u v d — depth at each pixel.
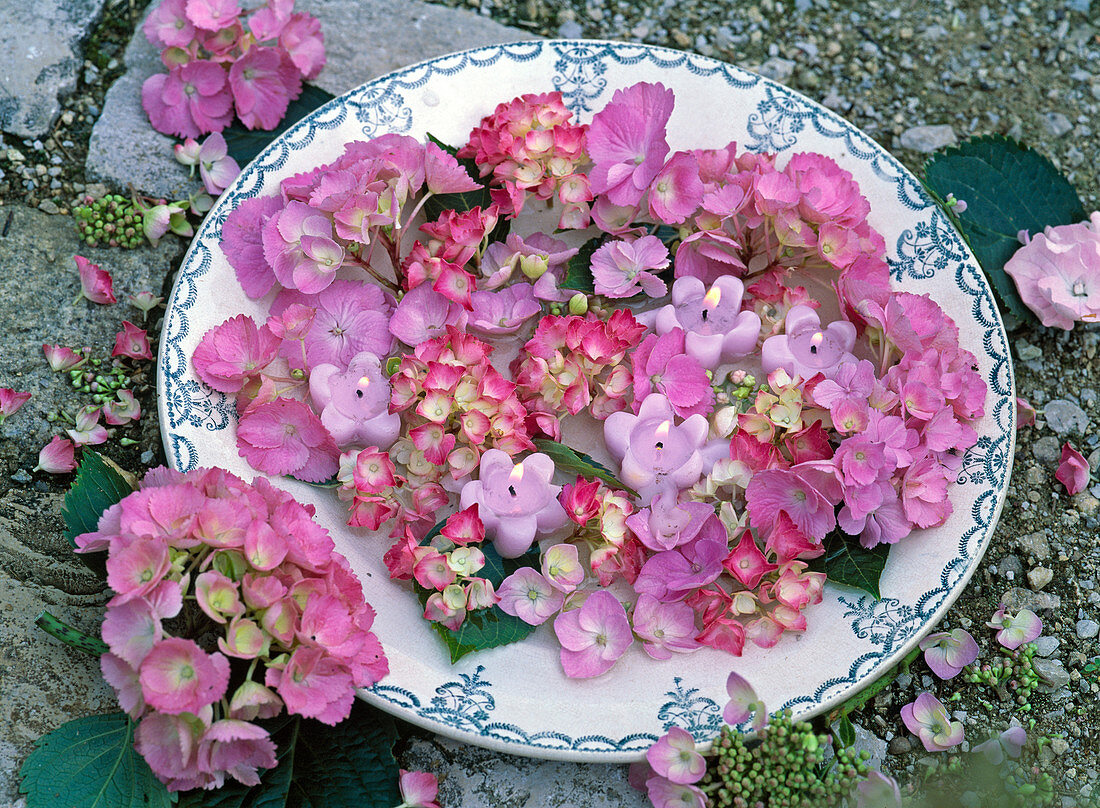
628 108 0.79
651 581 0.73
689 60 0.84
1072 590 0.81
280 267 0.76
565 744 0.69
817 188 0.79
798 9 0.98
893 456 0.73
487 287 0.80
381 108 0.82
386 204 0.77
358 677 0.68
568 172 0.80
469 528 0.72
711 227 0.79
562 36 0.96
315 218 0.77
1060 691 0.78
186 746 0.65
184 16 0.87
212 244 0.77
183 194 0.87
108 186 0.86
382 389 0.76
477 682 0.71
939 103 0.96
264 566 0.67
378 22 0.94
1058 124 0.95
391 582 0.73
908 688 0.78
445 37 0.94
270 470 0.74
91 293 0.82
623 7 0.98
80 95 0.89
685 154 0.78
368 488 0.73
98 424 0.81
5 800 0.70
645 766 0.72
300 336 0.76
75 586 0.76
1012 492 0.83
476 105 0.84
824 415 0.78
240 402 0.75
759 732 0.70
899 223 0.81
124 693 0.67
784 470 0.73
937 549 0.74
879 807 0.71
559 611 0.73
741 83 0.84
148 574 0.67
